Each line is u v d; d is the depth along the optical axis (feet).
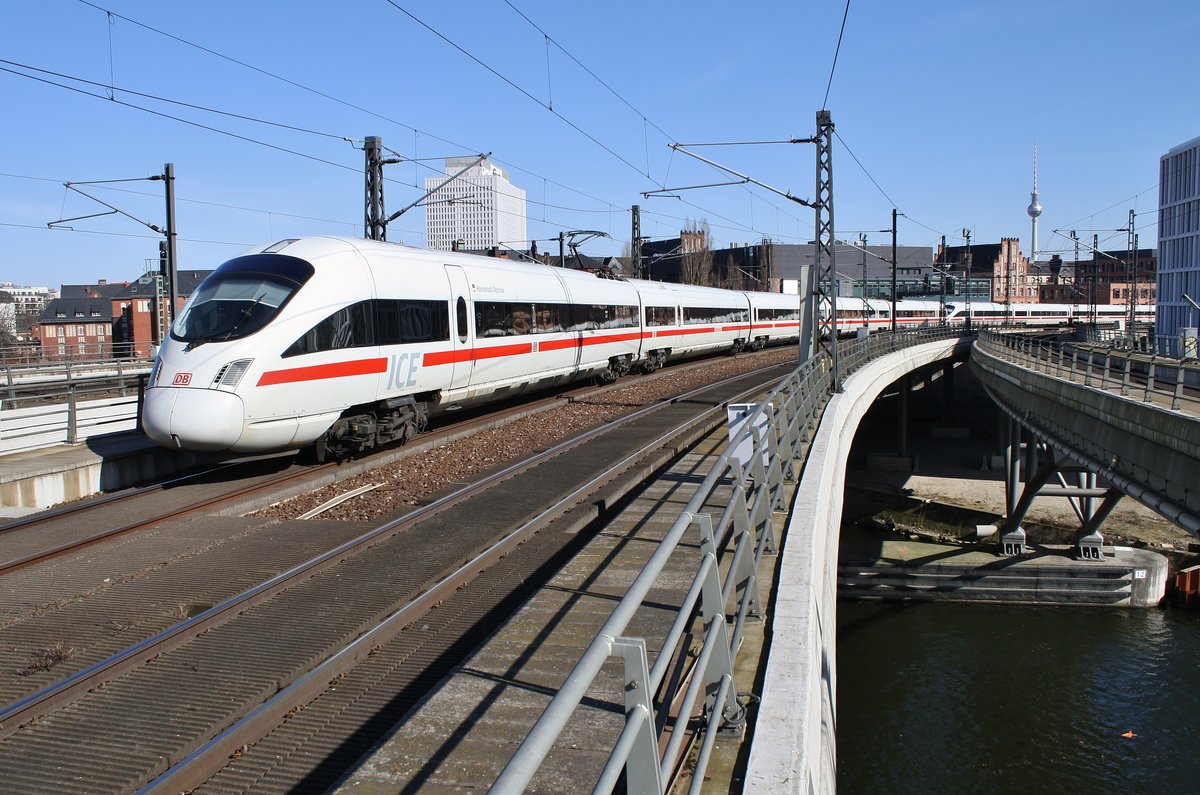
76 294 336.70
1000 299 378.53
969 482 128.47
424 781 12.78
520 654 17.33
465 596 24.57
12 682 18.54
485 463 44.27
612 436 52.21
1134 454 49.49
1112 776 58.34
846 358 73.05
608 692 15.39
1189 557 96.84
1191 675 72.90
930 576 93.25
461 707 15.06
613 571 22.65
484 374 57.77
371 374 44.83
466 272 55.83
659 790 8.21
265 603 23.27
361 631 21.40
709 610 13.09
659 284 104.58
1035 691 70.64
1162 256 181.98
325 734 16.84
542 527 32.22
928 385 182.70
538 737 6.12
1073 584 90.84
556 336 69.62
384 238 75.66
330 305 42.32
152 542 29.60
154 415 37.81
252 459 45.60
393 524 30.89
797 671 14.93
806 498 28.25
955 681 72.84
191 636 20.94
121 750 15.88
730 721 13.28
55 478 39.32
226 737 16.05
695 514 11.93
